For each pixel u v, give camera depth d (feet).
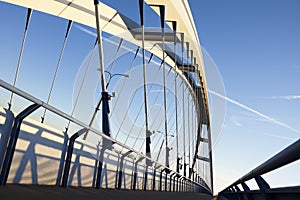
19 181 14.98
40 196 12.36
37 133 16.52
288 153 6.25
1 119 13.29
